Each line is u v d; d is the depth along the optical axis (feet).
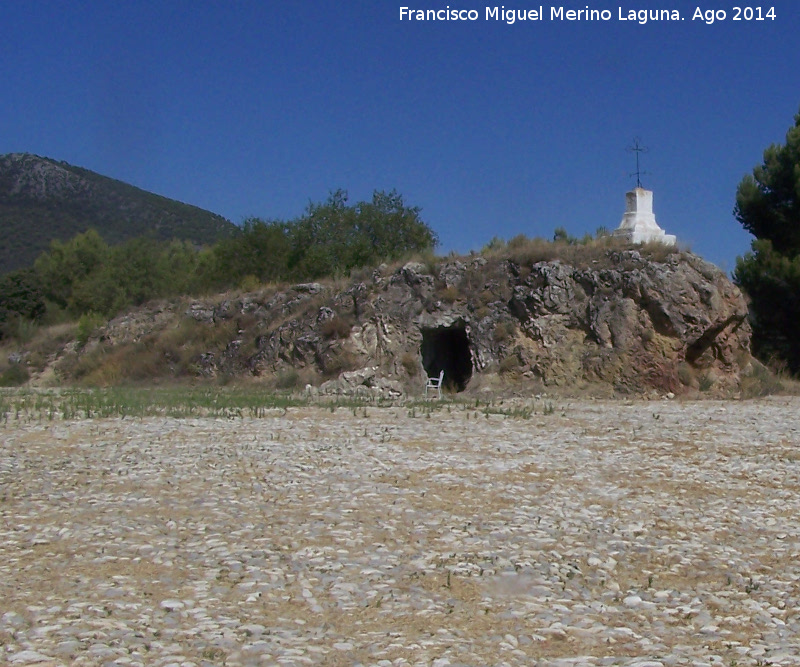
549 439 65.31
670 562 34.32
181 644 25.21
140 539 36.50
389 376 116.98
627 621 28.19
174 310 162.40
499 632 26.84
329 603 29.12
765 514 41.86
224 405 91.97
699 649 25.76
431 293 122.11
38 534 37.27
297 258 178.19
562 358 109.09
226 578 31.40
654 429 71.20
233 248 180.14
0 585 30.48
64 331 177.17
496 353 113.19
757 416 81.71
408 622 27.53
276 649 24.90
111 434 68.13
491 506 42.88
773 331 141.79
